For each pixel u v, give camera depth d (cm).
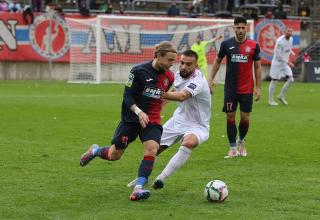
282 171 2691
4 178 2455
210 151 3219
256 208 2039
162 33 8625
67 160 2858
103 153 2272
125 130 2181
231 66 3083
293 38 9406
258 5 10106
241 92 3066
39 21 8544
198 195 2219
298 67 9631
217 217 1920
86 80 8431
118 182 2411
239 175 2588
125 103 2147
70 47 8481
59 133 3738
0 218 1889
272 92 5819
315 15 10681
